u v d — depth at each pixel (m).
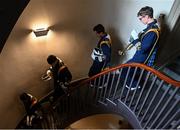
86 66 5.12
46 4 4.01
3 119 4.21
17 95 4.40
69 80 4.26
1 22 2.75
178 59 3.96
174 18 3.92
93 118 5.26
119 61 5.05
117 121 5.23
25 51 4.14
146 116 3.00
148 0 4.19
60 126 3.95
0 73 3.89
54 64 4.25
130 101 3.27
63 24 4.35
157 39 3.27
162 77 2.59
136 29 4.56
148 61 3.42
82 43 4.75
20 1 2.85
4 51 3.81
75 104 4.13
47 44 4.36
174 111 2.69
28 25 3.94
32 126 3.81
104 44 4.11
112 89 3.91
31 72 4.45
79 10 4.35
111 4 4.41
